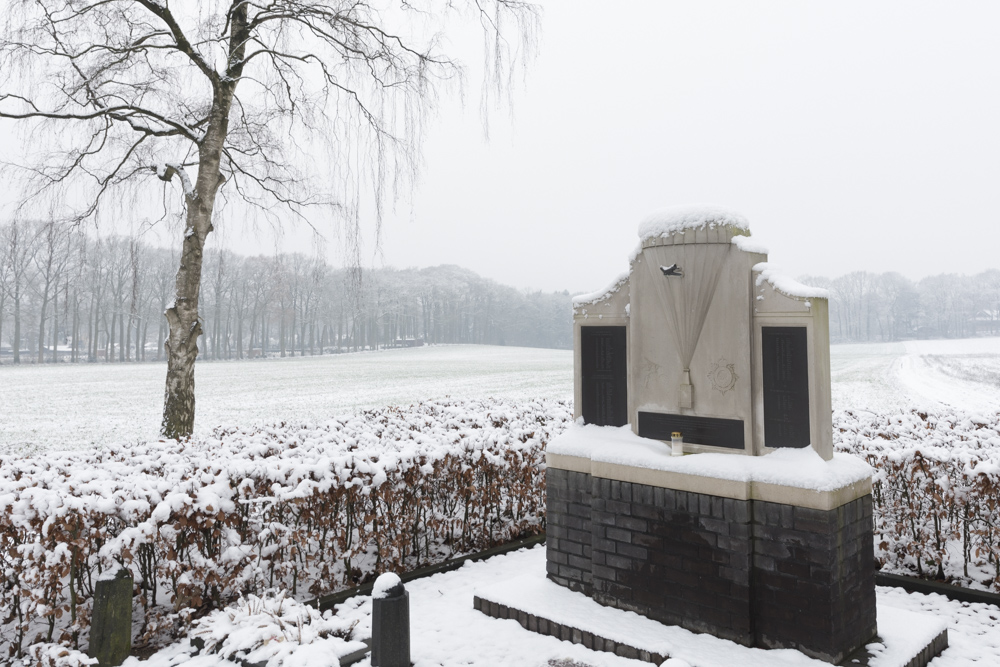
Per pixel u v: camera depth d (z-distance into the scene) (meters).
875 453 6.03
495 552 6.41
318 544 5.57
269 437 7.74
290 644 3.92
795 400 4.12
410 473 5.77
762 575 3.99
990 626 4.58
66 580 4.93
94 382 34.72
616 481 4.65
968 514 5.50
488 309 135.75
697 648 3.95
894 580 5.45
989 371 42.06
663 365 4.73
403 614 3.86
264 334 81.12
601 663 3.97
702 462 4.21
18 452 14.45
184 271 8.54
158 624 4.46
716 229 4.39
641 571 4.48
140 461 5.78
